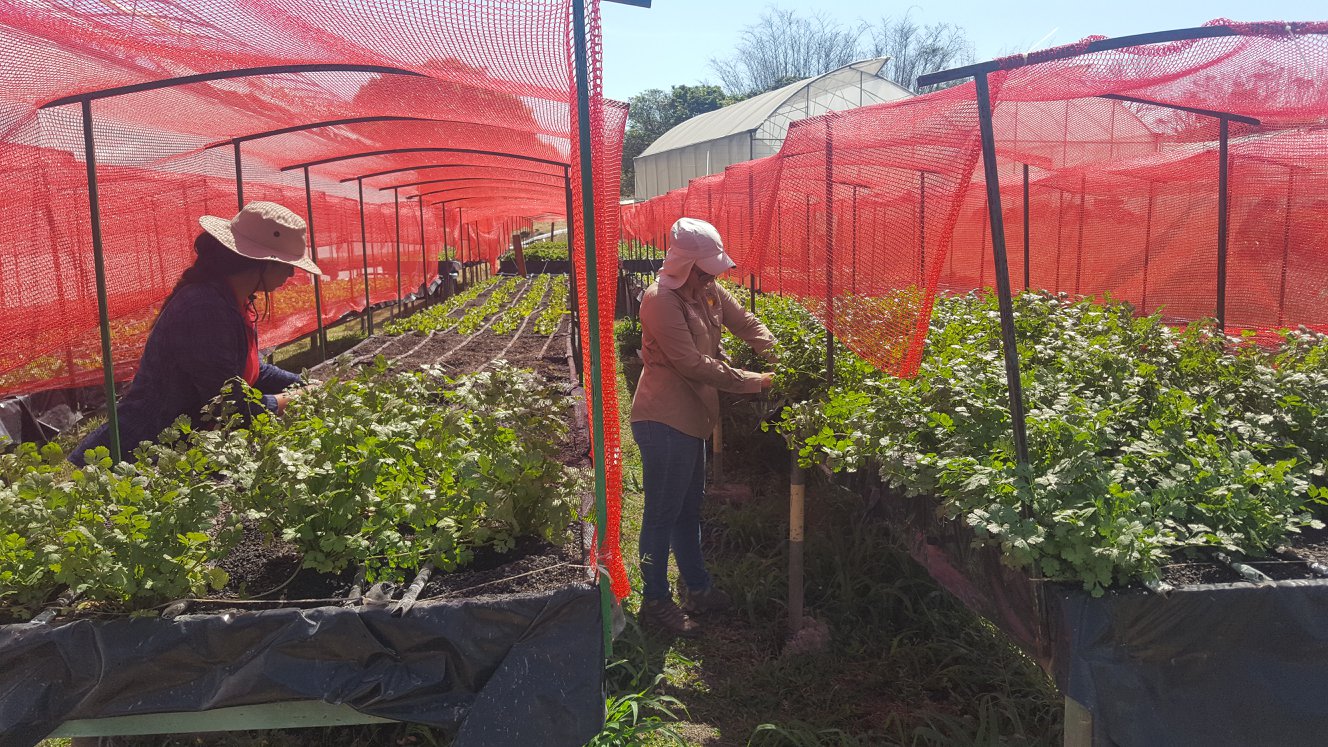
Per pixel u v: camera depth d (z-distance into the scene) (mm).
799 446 3553
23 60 2844
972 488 2248
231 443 2420
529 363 6434
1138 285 6848
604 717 2010
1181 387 3219
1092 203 7387
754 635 3822
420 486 2355
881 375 3641
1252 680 1958
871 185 3533
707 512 5293
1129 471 2412
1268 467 2281
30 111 3451
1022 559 1987
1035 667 3385
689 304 3588
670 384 3596
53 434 5957
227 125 4805
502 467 2271
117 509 2068
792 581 3740
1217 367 3277
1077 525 2004
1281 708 1954
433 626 1914
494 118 4023
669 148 28781
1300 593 1939
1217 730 1955
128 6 2359
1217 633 1943
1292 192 5449
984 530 2221
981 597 2383
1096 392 3080
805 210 4699
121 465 2148
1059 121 6254
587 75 1955
